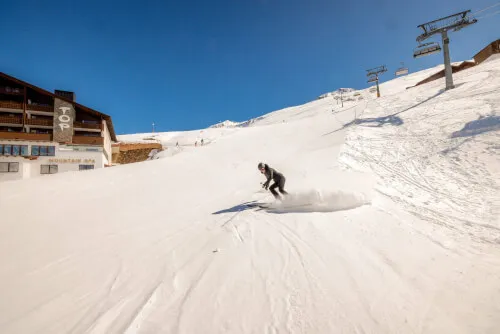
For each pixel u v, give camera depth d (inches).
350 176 337.1
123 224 234.8
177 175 477.7
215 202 310.5
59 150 1096.8
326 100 4692.4
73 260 166.7
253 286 131.6
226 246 177.0
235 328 105.3
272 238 183.8
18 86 1134.4
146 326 107.5
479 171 285.7
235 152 724.0
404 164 356.2
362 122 650.8
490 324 99.4
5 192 341.1
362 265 144.3
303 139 788.6
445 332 98.0
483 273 131.6
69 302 124.5
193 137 2161.7
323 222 204.4
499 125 356.2
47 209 279.4
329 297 120.3
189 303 121.3
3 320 111.8
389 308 111.7
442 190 268.7
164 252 175.2
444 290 121.0
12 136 1051.9
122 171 496.1
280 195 275.6
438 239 172.7
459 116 455.5
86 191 360.2
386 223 198.2
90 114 1227.2
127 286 137.3
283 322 107.3
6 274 149.6
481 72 727.1
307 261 150.9
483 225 190.9
